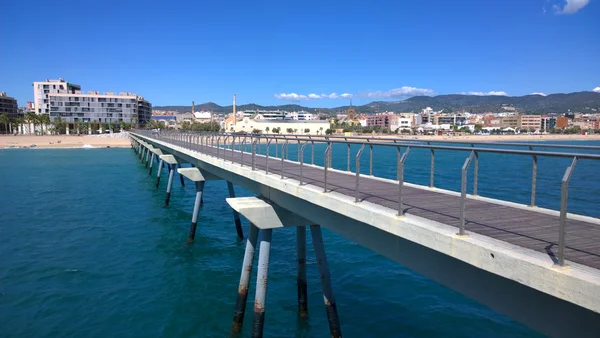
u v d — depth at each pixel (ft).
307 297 43.65
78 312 41.96
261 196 44.65
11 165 206.69
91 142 385.29
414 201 27.20
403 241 23.15
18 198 110.42
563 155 15.11
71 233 72.90
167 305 43.62
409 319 39.93
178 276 51.78
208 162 65.82
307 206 34.86
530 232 19.15
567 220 21.66
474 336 36.68
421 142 32.22
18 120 490.08
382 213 23.34
